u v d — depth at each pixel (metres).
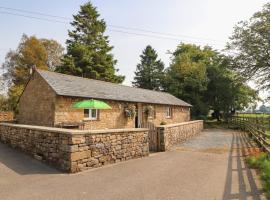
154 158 10.79
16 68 40.06
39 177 7.13
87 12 43.50
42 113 14.60
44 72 15.93
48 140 8.64
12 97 33.38
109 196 5.72
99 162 8.80
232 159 10.69
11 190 5.99
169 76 41.34
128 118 18.50
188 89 39.75
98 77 38.62
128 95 19.66
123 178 7.29
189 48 45.81
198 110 38.41
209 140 18.34
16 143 10.92
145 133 11.42
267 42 28.67
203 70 37.66
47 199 5.44
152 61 55.34
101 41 43.19
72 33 42.78
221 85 38.28
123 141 10.04
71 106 14.22
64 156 7.89
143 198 5.63
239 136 21.77
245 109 42.59
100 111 15.95
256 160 9.53
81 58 38.19
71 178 7.13
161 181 7.03
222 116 42.66
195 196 5.80
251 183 6.89
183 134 17.78
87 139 8.29
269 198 5.59
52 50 45.84
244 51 30.58
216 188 6.42
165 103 23.78
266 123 20.08
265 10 28.28
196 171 8.30
